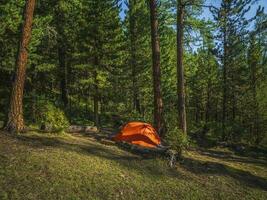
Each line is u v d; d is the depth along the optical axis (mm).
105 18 27344
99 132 21109
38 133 15977
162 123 19578
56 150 13477
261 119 38219
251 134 36750
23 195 9648
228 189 13570
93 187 11047
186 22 20156
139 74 33781
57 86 33750
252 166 19031
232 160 20031
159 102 19625
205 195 12531
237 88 36156
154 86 19719
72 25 27984
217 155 20953
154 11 19672
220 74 38969
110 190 11133
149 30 33500
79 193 10492
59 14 27516
